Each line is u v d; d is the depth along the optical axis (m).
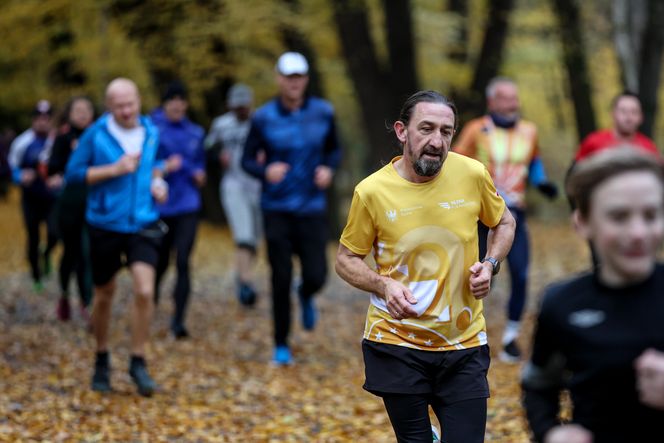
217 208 42.72
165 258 17.98
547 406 5.31
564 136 56.78
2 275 24.47
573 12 32.81
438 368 7.84
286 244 15.05
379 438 11.05
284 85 14.88
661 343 4.83
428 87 36.75
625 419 4.93
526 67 41.84
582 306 5.02
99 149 12.62
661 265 5.00
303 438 11.04
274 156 15.02
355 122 52.09
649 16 30.38
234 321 19.05
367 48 31.48
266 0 31.48
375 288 7.82
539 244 38.88
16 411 11.66
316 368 14.90
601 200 4.70
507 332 15.29
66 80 35.62
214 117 38.69
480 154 15.02
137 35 32.59
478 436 7.67
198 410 12.13
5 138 30.27
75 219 15.66
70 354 15.30
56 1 31.31
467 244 7.85
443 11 37.19
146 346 16.16
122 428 11.27
